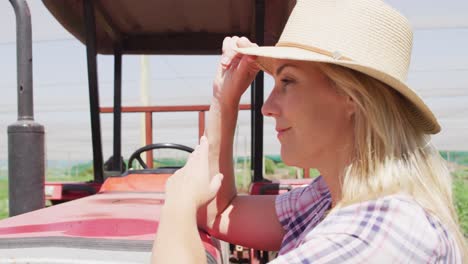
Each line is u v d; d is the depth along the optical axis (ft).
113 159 10.71
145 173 7.95
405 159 3.34
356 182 3.28
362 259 2.89
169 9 9.43
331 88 3.58
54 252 3.42
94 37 8.45
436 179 3.40
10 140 5.39
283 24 8.95
